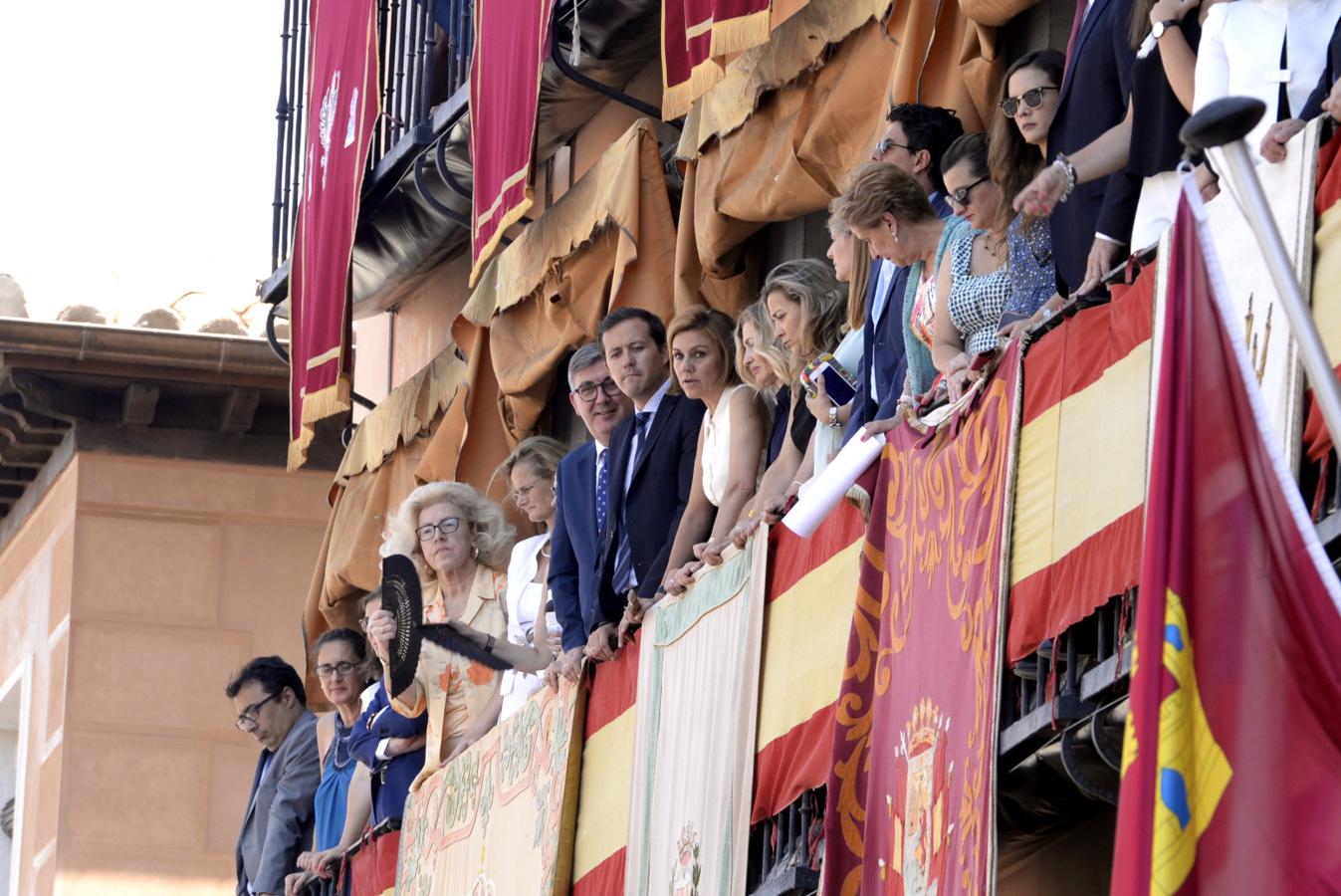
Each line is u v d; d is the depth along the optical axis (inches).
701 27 459.2
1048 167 294.7
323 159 767.7
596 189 575.2
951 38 420.2
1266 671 201.6
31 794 912.3
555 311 611.8
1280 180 252.4
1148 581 203.6
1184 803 198.4
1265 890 197.2
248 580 895.7
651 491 464.4
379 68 732.0
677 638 430.0
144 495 892.6
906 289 357.1
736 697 390.3
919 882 309.1
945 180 338.6
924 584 322.3
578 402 496.1
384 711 609.3
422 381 719.7
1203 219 207.6
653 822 428.8
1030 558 291.9
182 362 855.1
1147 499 209.6
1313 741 200.4
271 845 700.0
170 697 880.3
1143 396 271.4
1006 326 319.3
